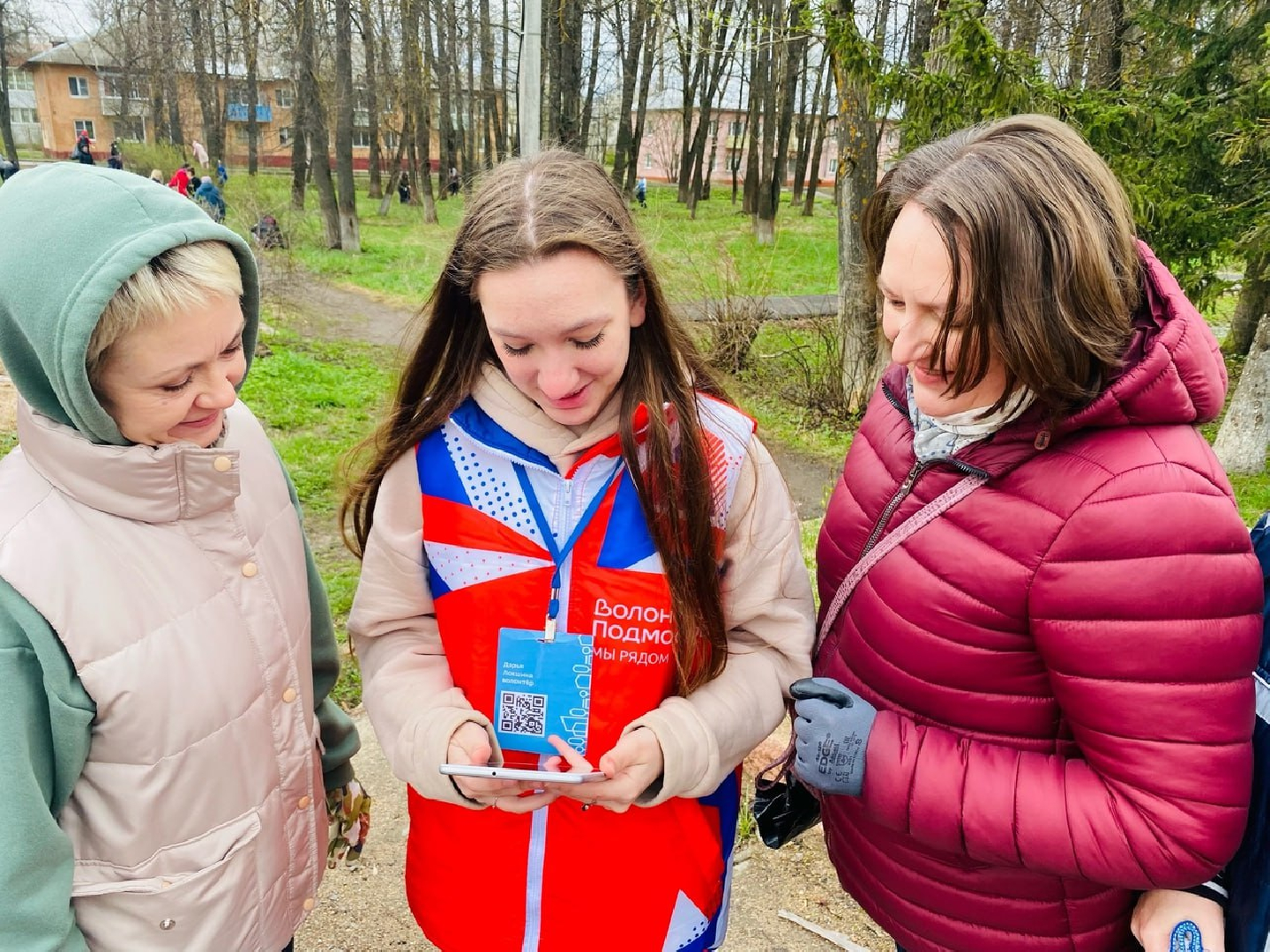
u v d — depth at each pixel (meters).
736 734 1.28
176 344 1.06
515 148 19.33
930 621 1.17
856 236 8.34
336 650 1.59
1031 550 1.08
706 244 11.20
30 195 1.06
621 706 1.25
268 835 1.33
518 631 1.24
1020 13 10.96
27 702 1.04
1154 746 1.01
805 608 1.44
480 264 1.12
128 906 1.18
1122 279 1.03
